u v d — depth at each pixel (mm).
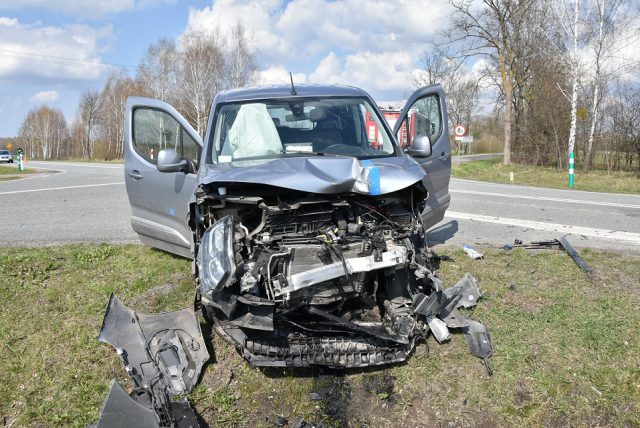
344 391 3686
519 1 32625
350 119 5129
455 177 24016
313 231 3840
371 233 3859
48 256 6234
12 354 4176
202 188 4016
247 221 4027
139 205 6074
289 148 4797
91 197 12688
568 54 23984
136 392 3482
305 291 3668
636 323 4273
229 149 4820
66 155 107688
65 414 3525
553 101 28500
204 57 45312
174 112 5516
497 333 4250
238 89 5676
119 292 5270
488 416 3418
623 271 5488
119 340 3986
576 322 4344
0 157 51219
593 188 17562
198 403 3617
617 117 24266
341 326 3846
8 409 3627
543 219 8961
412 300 3914
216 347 4188
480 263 5859
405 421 3420
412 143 5281
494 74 37562
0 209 10672
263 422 3459
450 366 3865
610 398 3480
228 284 3424
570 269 5570
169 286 5391
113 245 7000
